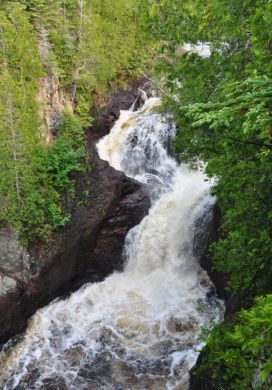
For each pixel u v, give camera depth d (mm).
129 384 13000
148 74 28281
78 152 17375
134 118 23719
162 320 15312
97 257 17609
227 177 8977
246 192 8195
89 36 23375
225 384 8367
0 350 14234
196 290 16375
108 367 13617
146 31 11375
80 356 14062
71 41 22562
